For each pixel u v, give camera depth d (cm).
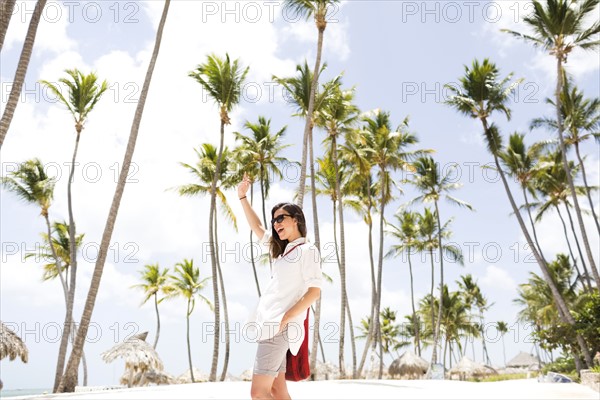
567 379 1555
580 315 2077
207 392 905
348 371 3159
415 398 852
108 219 1228
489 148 2483
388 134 2814
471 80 2470
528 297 3631
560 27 2252
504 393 973
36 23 984
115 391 946
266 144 2831
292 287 271
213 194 2506
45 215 2745
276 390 272
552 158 3138
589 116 2750
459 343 6028
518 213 2388
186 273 3962
